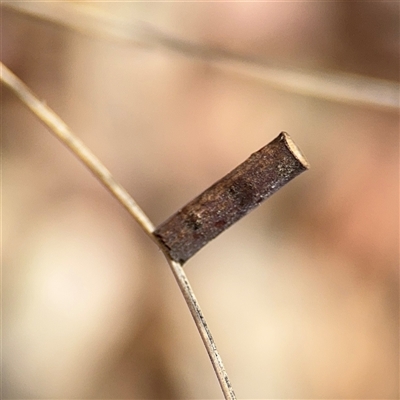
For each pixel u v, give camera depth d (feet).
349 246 0.77
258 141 0.82
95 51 0.81
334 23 0.89
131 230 0.72
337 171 0.81
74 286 0.67
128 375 0.65
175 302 0.69
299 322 0.71
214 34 0.86
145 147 0.79
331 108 0.84
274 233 0.77
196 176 0.79
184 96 0.83
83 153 0.48
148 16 0.83
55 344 0.64
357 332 0.71
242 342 0.68
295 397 0.66
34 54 0.78
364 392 0.68
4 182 0.71
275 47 0.87
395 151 0.82
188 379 0.66
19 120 0.75
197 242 0.44
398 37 0.89
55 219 0.71
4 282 0.65
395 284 0.75
